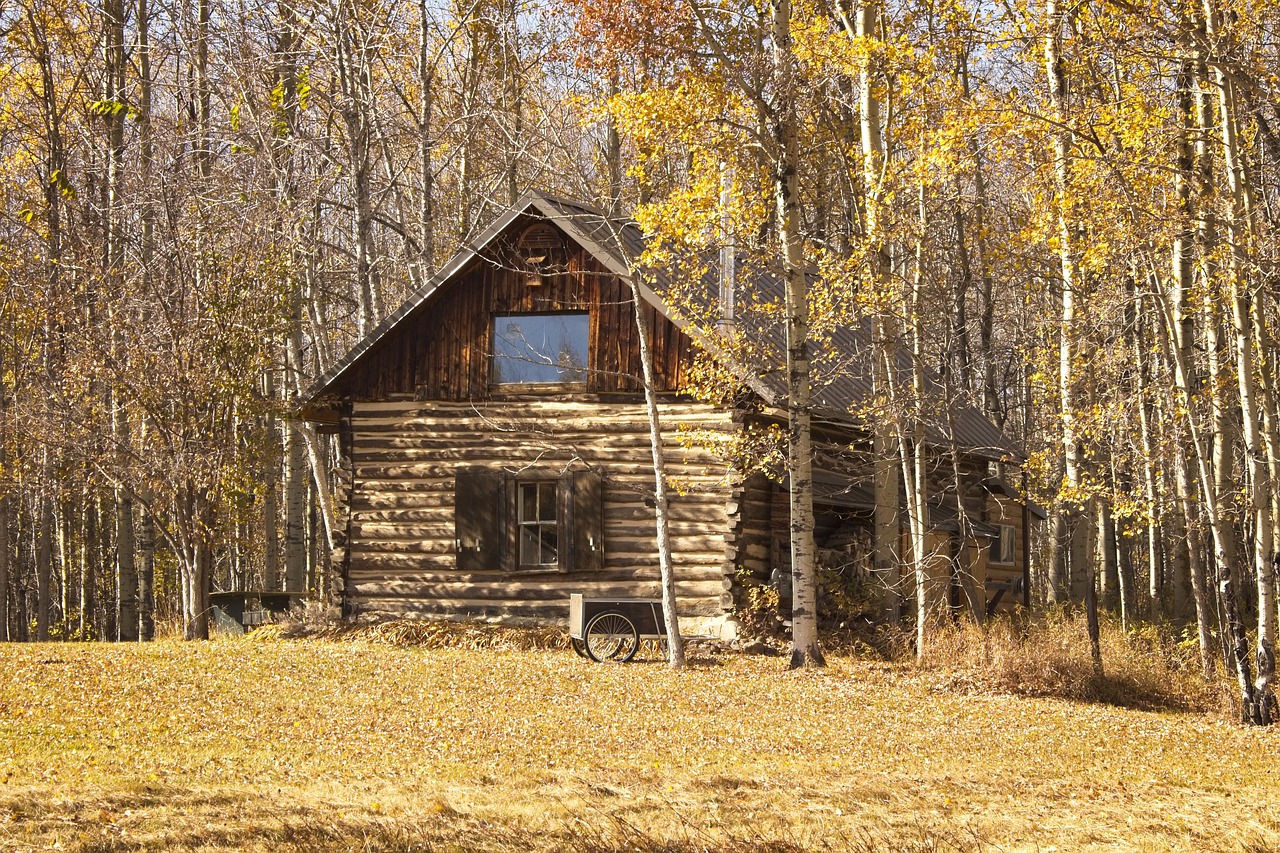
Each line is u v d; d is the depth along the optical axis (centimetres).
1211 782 1433
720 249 2203
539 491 2383
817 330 2092
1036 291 2458
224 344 2433
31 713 1580
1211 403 1919
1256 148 2031
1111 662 2150
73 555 4234
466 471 2384
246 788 1160
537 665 2048
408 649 2222
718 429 2286
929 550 2484
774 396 2147
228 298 2433
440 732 1544
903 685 1989
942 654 2125
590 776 1280
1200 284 1877
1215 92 1831
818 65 2052
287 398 2536
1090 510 2653
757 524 2348
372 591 2436
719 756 1434
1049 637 2177
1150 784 1394
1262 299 1875
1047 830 1135
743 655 2183
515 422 2392
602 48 2120
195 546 2464
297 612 2508
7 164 3666
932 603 2222
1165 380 1983
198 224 2538
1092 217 1886
